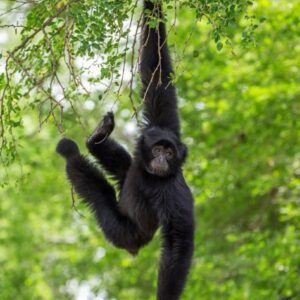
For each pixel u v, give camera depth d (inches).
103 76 507.8
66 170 677.3
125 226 649.6
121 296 1418.6
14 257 1428.4
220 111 1146.0
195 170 1170.6
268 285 1053.2
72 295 1563.7
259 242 1088.8
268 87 1112.8
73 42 516.1
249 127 1141.1
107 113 605.0
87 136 585.6
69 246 1450.5
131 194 642.8
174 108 647.1
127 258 1235.2
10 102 533.3
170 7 512.7
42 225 1488.7
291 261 1013.8
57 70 543.8
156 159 614.5
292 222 1196.5
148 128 638.5
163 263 600.1
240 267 1095.6
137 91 724.7
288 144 1135.6
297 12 1028.5
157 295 594.6
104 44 530.6
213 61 1114.7
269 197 1214.3
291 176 1163.9
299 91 1109.7
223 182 1147.3
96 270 1360.7
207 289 1086.4
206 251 1154.0
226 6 512.7
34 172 1346.0
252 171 1199.6
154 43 631.2
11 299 1391.5
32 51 526.6
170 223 614.5
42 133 1349.7
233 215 1227.9
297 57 1119.0
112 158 674.8
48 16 528.4
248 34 531.2
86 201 668.7
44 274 1444.4
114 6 500.1
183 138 1179.9
